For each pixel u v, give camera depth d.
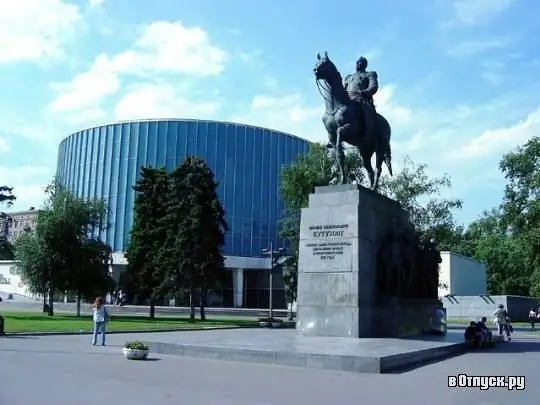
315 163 46.31
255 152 81.12
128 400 8.95
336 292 18.80
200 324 36.56
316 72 20.38
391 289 20.25
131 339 21.59
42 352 16.62
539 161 44.62
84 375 11.74
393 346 15.79
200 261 42.47
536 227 41.81
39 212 46.59
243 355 14.55
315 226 19.59
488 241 81.06
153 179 47.84
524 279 76.62
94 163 82.62
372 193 20.22
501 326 26.50
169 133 78.50
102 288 46.00
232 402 8.98
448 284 56.44
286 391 10.12
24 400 8.79
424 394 10.10
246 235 78.56
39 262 44.12
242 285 78.88
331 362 13.24
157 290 43.06
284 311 63.88
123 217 78.38
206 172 44.22
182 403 8.80
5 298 80.62
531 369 14.12
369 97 21.72
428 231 44.91
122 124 80.88
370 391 10.30
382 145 21.83
